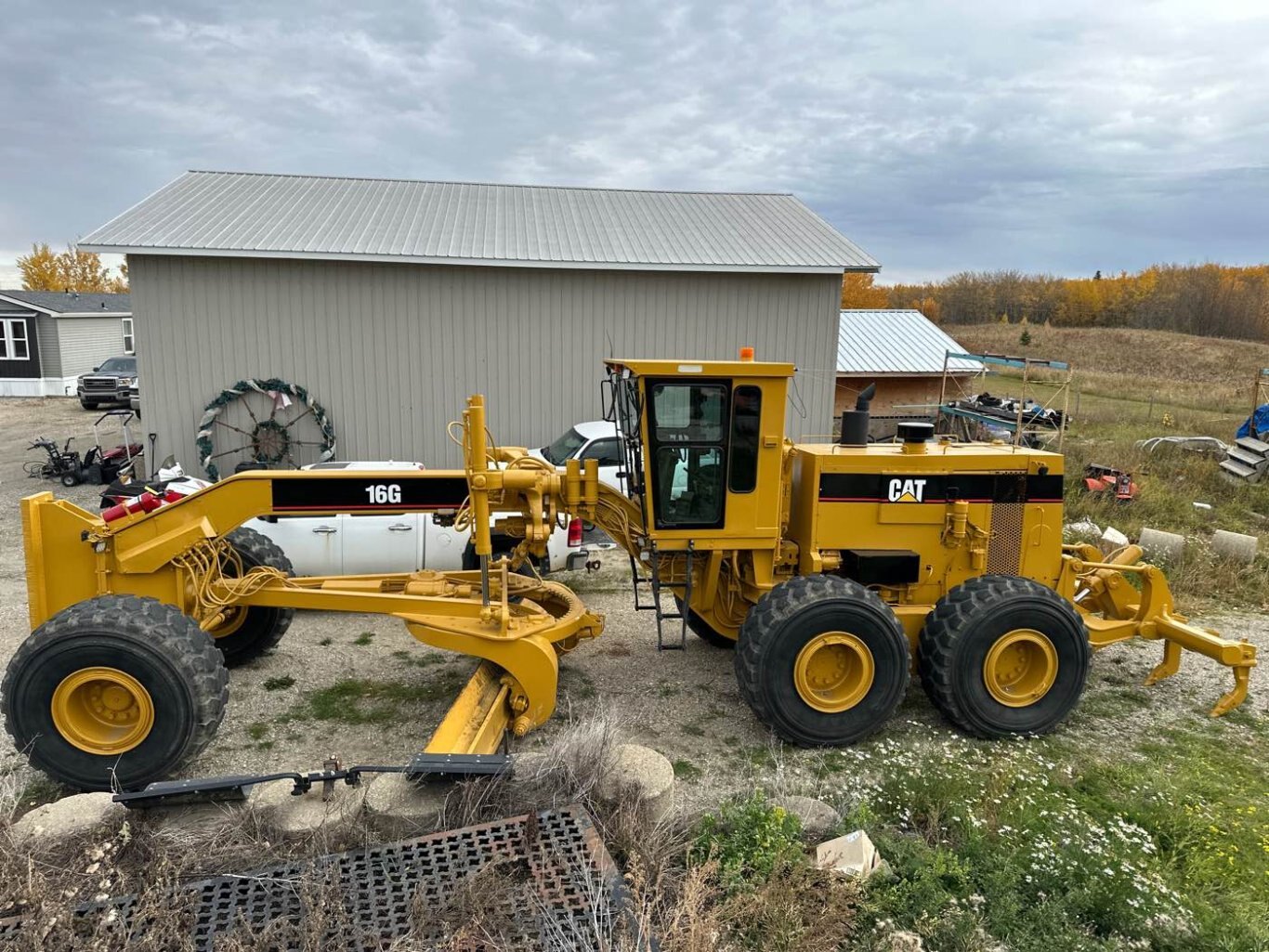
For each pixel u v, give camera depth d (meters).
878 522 5.66
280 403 12.13
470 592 5.29
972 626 5.20
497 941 2.92
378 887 3.24
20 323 27.86
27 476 14.47
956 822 4.26
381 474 5.05
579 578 8.83
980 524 5.80
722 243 13.45
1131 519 11.28
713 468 5.25
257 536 6.07
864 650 5.05
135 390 24.23
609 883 3.24
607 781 4.03
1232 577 8.80
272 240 11.91
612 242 13.15
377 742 5.16
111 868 3.21
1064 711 5.39
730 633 6.18
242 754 4.99
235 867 3.42
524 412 12.91
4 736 5.08
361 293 12.20
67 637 4.23
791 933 3.27
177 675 4.30
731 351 13.13
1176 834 4.29
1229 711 5.84
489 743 4.46
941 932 3.41
